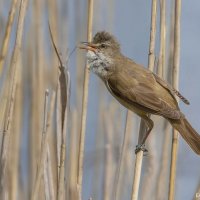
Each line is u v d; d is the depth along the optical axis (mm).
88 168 11891
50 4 11273
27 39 10945
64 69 8680
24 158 11383
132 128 11352
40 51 10969
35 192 8656
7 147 8852
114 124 11703
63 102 8648
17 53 8930
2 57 8922
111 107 11734
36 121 10883
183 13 18391
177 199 12219
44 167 8711
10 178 10547
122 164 10438
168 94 9703
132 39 14602
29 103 10938
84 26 11945
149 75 9742
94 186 11688
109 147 11461
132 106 9992
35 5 10992
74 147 10742
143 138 9609
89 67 10430
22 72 10914
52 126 10375
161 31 9266
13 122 10750
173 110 9391
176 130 9211
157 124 11188
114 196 10602
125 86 10008
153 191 10797
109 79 10297
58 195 8625
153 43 9312
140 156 9266
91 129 14086
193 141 9188
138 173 9062
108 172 11367
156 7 9078
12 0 8969
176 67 9312
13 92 8891
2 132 9305
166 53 10359
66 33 11516
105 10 12133
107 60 10336
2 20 10773
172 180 8852
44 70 11117
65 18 11539
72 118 10812
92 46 10352
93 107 14141
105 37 10359
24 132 11234
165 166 10438
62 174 8633
